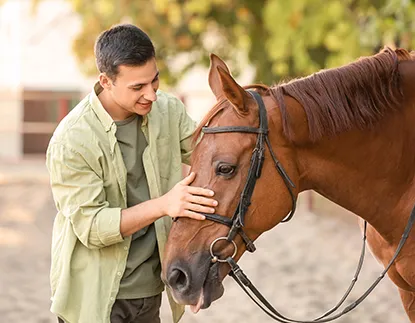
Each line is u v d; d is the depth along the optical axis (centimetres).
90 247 340
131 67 327
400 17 827
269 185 328
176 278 321
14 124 1872
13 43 1927
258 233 331
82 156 338
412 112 352
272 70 1105
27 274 847
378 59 351
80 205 336
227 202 321
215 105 332
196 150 328
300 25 939
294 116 335
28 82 1930
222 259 324
